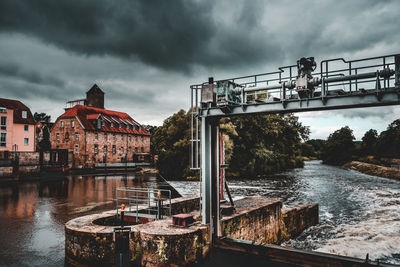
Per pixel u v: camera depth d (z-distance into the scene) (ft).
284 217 45.62
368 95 23.36
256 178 132.16
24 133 145.07
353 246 40.01
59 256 30.30
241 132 152.87
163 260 26.13
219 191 34.91
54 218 45.62
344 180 117.80
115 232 27.20
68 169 134.00
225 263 30.07
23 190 77.41
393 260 35.17
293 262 27.17
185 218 29.07
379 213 57.36
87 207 54.13
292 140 191.21
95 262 27.40
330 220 53.88
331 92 25.20
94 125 177.99
